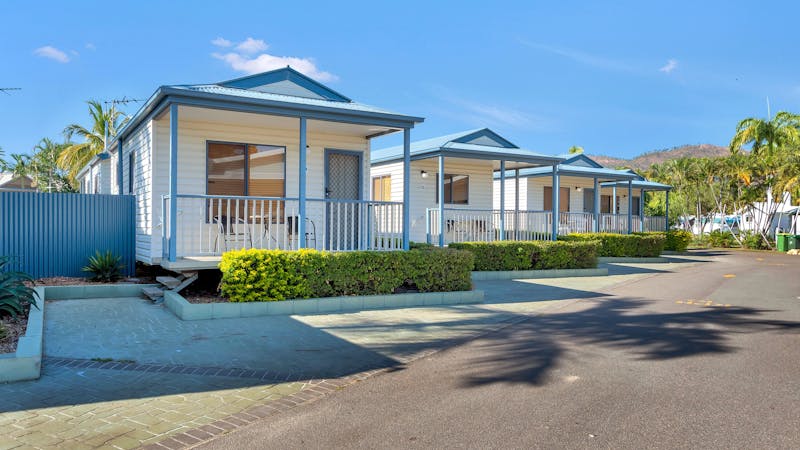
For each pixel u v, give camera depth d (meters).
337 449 3.91
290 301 9.12
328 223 12.95
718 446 3.96
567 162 25.45
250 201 12.05
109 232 12.05
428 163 19.06
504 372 5.84
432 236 18.67
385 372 5.86
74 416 4.48
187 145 11.29
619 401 4.91
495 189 24.89
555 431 4.23
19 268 11.28
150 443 3.99
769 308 10.25
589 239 20.77
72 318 8.22
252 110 9.98
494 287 13.20
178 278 9.91
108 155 16.69
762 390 5.23
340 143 13.06
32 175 37.59
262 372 5.79
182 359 6.20
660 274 16.83
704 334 7.80
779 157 30.05
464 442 4.04
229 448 3.92
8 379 5.29
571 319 8.99
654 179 41.00
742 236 32.88
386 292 10.30
